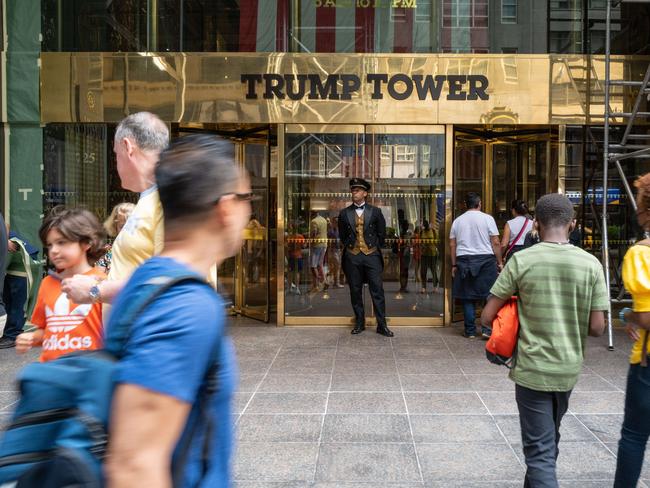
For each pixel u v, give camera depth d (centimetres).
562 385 290
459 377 602
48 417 114
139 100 850
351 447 421
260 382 586
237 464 392
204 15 855
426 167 860
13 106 851
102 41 861
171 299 115
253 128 913
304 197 863
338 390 558
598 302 295
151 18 856
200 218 126
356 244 805
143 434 107
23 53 848
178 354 111
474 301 796
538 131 888
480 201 864
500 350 301
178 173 125
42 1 852
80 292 216
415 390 557
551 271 295
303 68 847
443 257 866
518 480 368
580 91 843
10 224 856
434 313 872
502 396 537
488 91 843
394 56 844
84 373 115
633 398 288
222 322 120
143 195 226
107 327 124
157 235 214
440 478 371
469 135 888
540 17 857
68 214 270
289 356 693
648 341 281
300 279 870
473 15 859
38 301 270
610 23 824
